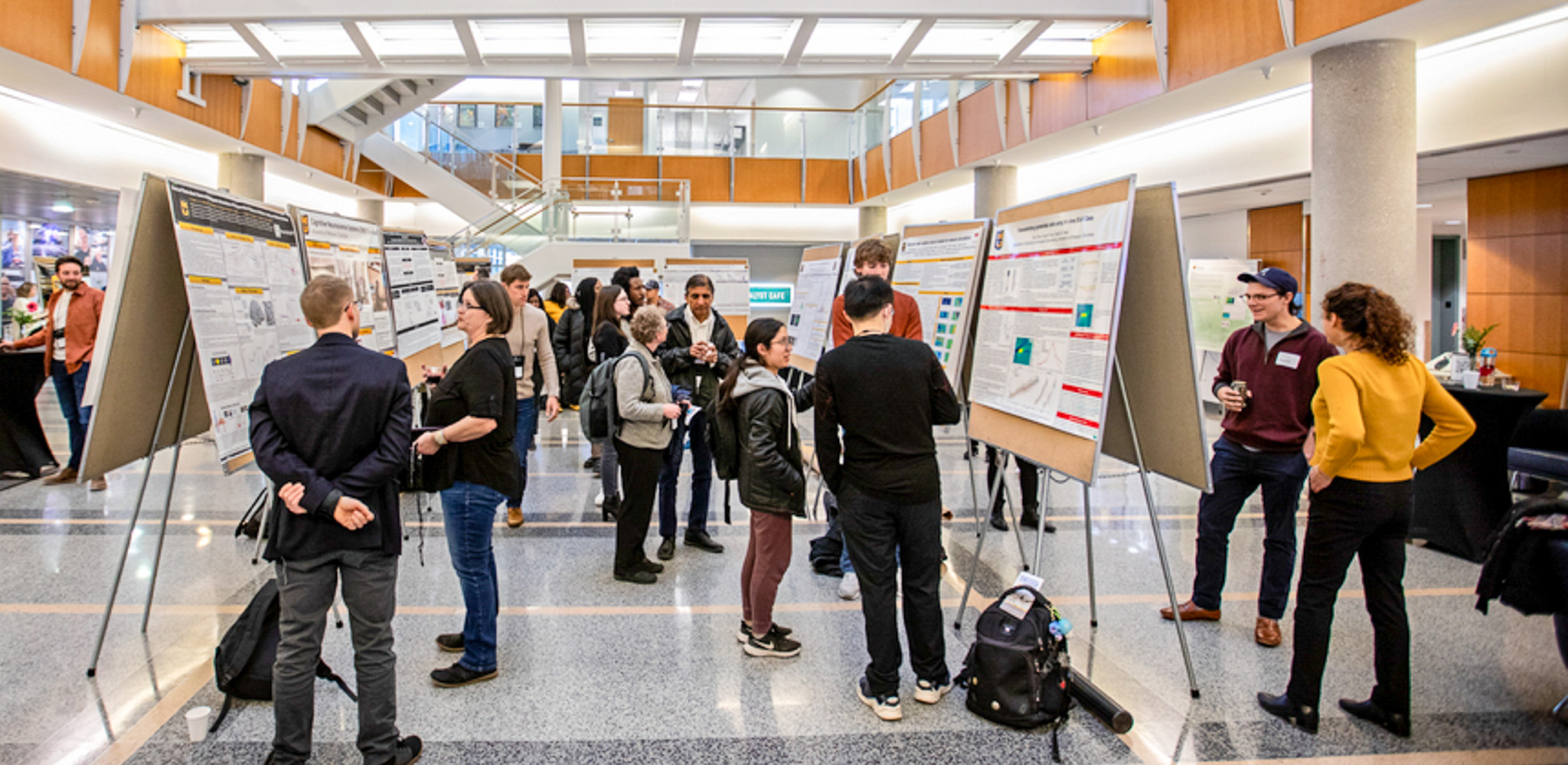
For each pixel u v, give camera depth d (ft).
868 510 9.02
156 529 16.47
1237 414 11.64
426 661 10.60
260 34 25.09
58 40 24.61
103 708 9.21
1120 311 10.46
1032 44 27.37
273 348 11.66
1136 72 25.99
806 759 8.34
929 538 9.15
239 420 10.62
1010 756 8.40
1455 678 10.22
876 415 8.93
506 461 9.81
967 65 28.09
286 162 43.11
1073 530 17.19
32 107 30.42
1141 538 16.62
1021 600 9.37
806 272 21.83
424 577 13.87
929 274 15.39
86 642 10.96
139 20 26.96
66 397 20.45
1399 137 19.36
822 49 25.99
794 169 59.31
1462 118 21.74
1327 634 8.87
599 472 22.26
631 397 12.89
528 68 26.84
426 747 8.50
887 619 9.05
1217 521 11.93
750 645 10.80
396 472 7.73
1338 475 8.66
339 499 7.26
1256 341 11.76
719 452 10.93
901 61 27.25
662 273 37.09
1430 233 39.52
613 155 58.39
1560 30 19.25
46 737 8.58
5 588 12.97
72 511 17.71
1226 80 23.21
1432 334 43.93
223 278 10.53
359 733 7.91
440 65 26.94
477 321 9.58
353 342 7.89
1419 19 17.94
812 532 17.12
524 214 47.85
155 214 9.96
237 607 12.32
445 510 9.71
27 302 31.42
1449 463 15.48
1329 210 20.11
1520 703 9.58
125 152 35.58
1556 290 26.12
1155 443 10.48
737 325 33.76
